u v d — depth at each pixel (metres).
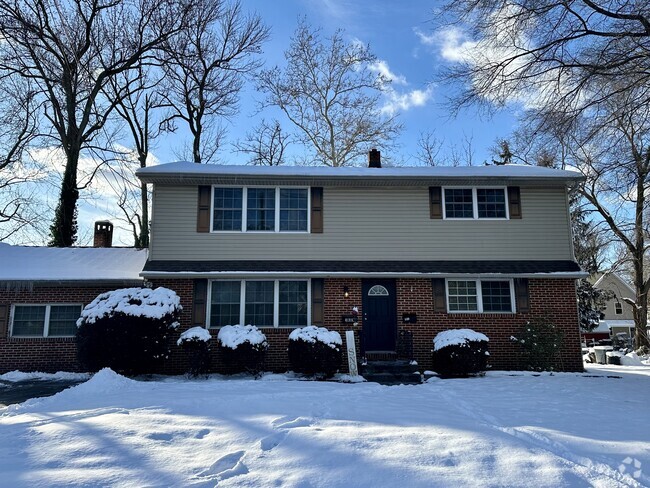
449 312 13.98
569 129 12.82
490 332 13.88
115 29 22.16
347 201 14.60
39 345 13.93
